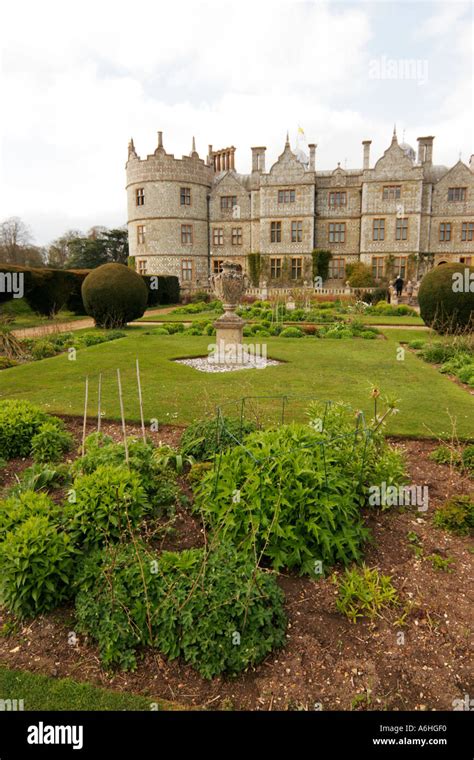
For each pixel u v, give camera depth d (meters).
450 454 4.91
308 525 3.20
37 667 2.56
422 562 3.35
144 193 32.41
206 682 2.46
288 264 32.09
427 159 31.42
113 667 2.55
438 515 3.79
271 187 31.72
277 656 2.61
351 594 2.93
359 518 3.66
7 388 7.81
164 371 9.08
